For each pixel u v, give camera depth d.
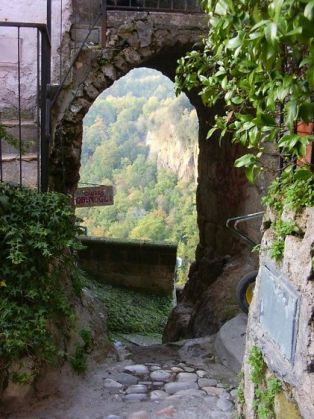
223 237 6.19
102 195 5.42
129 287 8.51
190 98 6.86
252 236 5.31
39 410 2.81
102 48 4.59
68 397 2.96
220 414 2.86
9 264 2.79
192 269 7.20
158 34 4.69
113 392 3.10
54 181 4.68
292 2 1.27
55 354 2.84
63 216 3.01
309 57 1.45
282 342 2.02
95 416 2.80
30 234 2.82
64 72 4.54
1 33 4.32
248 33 1.67
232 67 2.37
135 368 3.50
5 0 4.38
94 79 4.61
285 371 1.95
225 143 5.88
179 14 4.71
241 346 3.72
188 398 3.05
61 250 3.08
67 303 3.01
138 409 2.89
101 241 8.42
